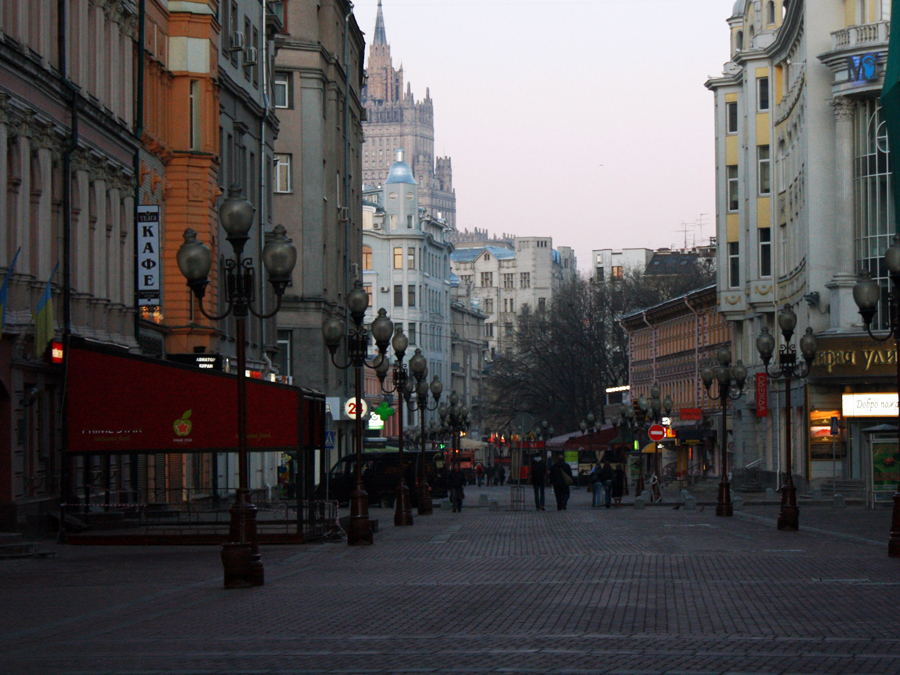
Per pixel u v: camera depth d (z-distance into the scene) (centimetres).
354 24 8575
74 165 3669
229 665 1282
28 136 3291
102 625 1650
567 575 2283
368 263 15550
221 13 5503
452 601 1872
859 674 1185
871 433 5356
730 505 4784
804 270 6869
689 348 10988
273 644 1449
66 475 3300
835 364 6406
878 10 6519
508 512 5556
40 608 1841
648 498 6788
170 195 4869
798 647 1374
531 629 1551
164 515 3531
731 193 8631
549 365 12188
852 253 6512
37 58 3319
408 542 3356
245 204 2178
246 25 6031
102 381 3250
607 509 5828
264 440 3247
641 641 1433
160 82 4734
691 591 1975
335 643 1450
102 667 1276
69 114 3584
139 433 3241
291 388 3262
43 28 3412
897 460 5344
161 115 4750
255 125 6244
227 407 3241
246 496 2147
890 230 6419
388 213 15675
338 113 8212
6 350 3116
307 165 7612
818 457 6619
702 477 9425
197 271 2147
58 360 3394
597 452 10962
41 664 1308
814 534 3559
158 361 3244
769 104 8169
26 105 3238
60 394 3572
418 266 15675
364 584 2162
